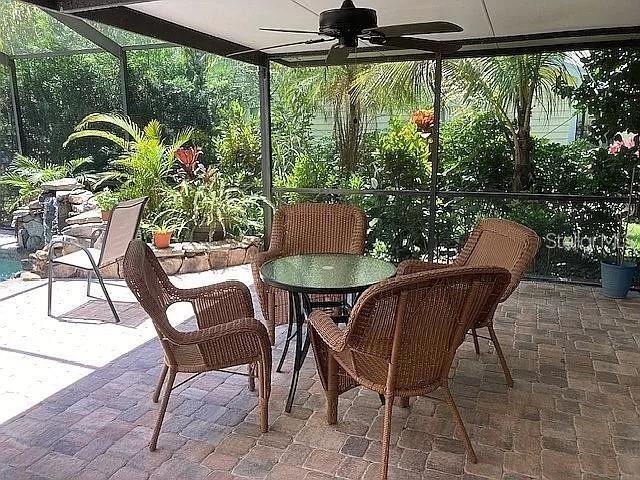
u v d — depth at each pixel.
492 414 2.68
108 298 4.07
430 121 5.94
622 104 5.00
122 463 2.27
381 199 5.81
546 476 2.18
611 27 4.27
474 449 2.38
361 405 2.78
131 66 7.07
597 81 5.09
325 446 2.40
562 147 5.38
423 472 2.21
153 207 6.06
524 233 3.01
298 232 3.92
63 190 6.08
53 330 3.86
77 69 7.29
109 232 4.08
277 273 2.99
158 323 2.24
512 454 2.34
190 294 2.76
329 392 2.54
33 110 7.57
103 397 2.86
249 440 2.45
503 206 5.36
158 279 2.66
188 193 5.94
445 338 2.19
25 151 7.68
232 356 2.46
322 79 6.44
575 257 5.19
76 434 2.49
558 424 2.59
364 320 2.04
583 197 5.01
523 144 5.55
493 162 5.73
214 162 7.05
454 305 2.09
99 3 2.99
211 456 2.32
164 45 6.24
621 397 2.86
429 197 5.56
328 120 6.52
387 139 6.25
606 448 2.38
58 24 7.20
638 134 4.98
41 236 6.19
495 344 3.00
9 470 2.22
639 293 4.85
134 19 3.67
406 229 5.77
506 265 3.04
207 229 6.02
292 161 6.70
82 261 4.21
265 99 5.86
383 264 3.22
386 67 6.12
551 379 3.09
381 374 2.23
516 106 5.52
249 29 4.27
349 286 2.71
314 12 3.72
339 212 3.96
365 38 3.15
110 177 6.37
